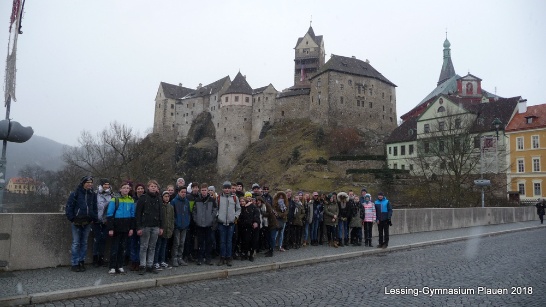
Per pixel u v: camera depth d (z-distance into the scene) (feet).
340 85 326.24
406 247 53.47
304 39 412.98
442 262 41.34
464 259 43.04
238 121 368.89
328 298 26.32
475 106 225.15
